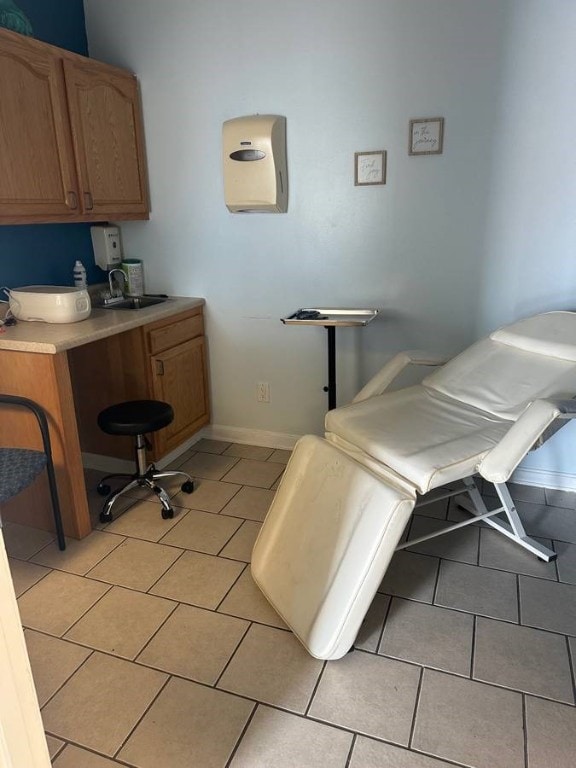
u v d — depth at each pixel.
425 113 2.48
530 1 2.21
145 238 3.14
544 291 2.52
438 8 2.34
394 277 2.74
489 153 2.43
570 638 1.78
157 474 2.64
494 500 2.61
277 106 2.70
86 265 3.09
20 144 2.23
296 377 3.08
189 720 1.51
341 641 1.64
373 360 2.89
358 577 1.65
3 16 2.16
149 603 1.95
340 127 2.62
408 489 1.78
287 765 1.39
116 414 2.45
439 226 2.60
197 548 2.26
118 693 1.60
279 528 2.03
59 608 1.93
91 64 2.54
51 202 2.42
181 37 2.75
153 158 2.99
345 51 2.52
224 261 3.03
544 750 1.41
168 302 2.99
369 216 2.70
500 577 2.07
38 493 2.34
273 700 1.57
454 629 1.82
